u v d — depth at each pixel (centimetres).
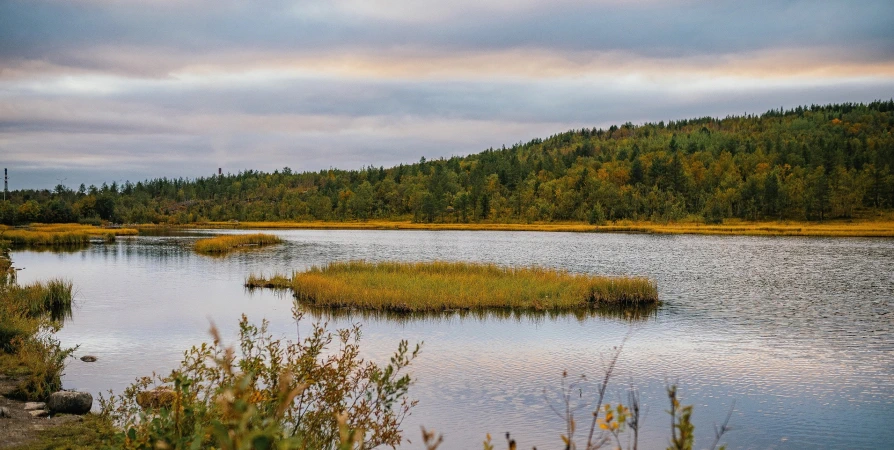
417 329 2697
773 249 7625
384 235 11825
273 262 5762
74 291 3756
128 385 1750
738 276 4744
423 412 1644
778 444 1488
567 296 3306
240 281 4297
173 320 2828
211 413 612
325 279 3675
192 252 6912
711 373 2066
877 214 15600
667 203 16588
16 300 2752
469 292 3322
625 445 1431
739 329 2762
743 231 12144
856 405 1759
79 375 1875
